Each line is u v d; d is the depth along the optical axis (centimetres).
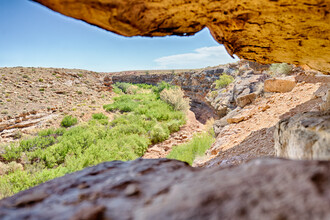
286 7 184
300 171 70
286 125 233
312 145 161
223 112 1295
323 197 56
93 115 1516
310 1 172
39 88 2092
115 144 965
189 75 2814
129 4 153
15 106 1466
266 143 430
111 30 178
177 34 221
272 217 53
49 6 143
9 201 88
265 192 63
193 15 192
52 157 809
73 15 153
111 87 2869
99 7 147
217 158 507
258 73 1240
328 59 266
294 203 56
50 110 1539
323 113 212
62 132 1183
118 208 72
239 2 180
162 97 2098
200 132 1291
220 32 246
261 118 661
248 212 56
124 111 1755
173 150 937
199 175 89
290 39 240
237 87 1163
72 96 2105
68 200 84
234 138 606
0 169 709
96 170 118
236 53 319
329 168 69
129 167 117
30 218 72
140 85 3997
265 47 275
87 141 997
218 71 2303
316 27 207
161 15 179
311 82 750
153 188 84
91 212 68
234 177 76
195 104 2548
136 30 184
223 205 60
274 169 75
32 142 940
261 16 200
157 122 1452
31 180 622
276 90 850
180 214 60
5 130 1117
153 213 64
